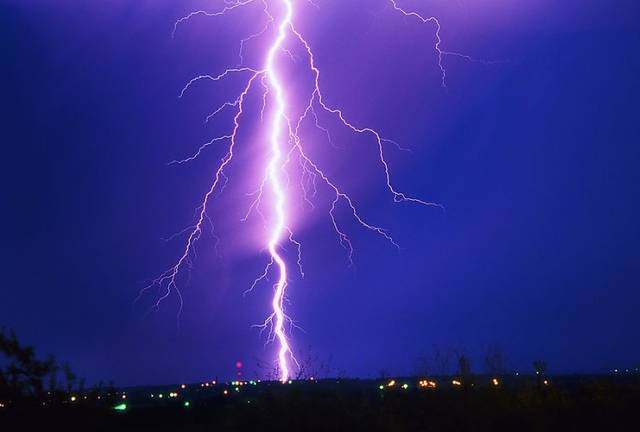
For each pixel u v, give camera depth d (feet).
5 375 40.47
